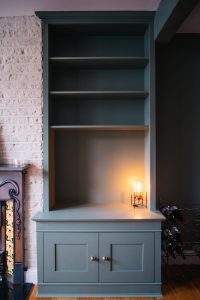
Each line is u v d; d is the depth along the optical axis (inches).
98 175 117.1
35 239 105.2
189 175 118.2
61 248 95.4
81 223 95.0
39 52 103.1
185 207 118.0
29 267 105.3
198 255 113.7
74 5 97.0
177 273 109.6
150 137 103.6
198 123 118.0
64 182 116.8
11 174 101.8
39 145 104.4
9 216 105.3
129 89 115.9
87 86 115.6
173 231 102.9
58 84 115.5
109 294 95.3
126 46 115.0
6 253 107.0
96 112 116.0
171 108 117.7
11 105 104.5
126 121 116.1
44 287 95.4
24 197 104.6
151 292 95.3
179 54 117.3
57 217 95.8
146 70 109.7
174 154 117.8
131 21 102.3
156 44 111.3
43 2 94.6
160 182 117.5
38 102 104.1
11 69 104.0
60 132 116.6
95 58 101.4
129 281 95.3
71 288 95.5
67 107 115.8
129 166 116.9
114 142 116.8
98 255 95.1
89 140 116.8
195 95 118.0
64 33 112.2
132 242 95.0
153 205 104.3
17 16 103.4
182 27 110.1
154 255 95.2
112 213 100.7
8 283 103.2
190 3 76.4
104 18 101.3
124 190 117.1
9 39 103.7
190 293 95.9
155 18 101.0
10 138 104.8
